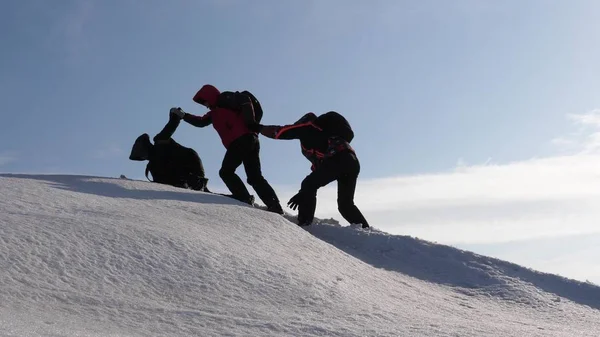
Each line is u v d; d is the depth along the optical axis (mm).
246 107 10492
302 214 10336
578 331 6875
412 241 10062
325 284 6727
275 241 8164
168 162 11016
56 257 6102
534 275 9289
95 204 8219
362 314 6074
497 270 9297
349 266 8125
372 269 8492
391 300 7008
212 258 6680
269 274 6609
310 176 10312
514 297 8484
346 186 10648
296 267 7078
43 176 9922
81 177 10125
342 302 6348
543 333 6344
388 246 9906
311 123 10469
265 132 10414
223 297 5992
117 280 5969
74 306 5363
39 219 6891
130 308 5480
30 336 4293
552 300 8477
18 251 6047
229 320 5441
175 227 7527
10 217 6848
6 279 5570
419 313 6613
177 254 6605
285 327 5383
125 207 8297
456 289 8703
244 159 10609
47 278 5750
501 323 6816
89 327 4930
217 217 8586
